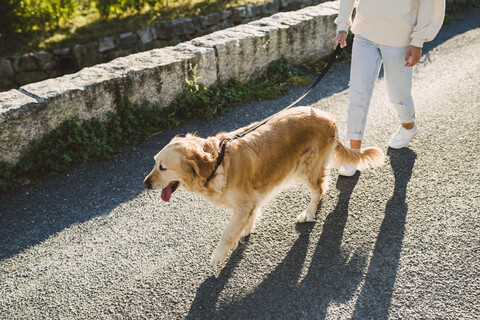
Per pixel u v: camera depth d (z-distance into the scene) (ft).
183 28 30.94
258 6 33.14
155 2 31.86
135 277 10.11
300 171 11.11
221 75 18.79
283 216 11.94
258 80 20.25
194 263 10.43
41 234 11.59
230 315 9.01
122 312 9.23
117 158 14.87
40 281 10.12
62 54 28.32
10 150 13.78
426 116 16.44
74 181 13.74
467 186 12.44
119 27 30.30
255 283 9.76
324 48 22.58
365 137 15.44
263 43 19.70
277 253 10.60
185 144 9.35
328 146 11.37
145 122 16.43
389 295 9.18
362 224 11.35
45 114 14.26
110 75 15.74
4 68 27.12
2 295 9.78
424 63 21.34
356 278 9.68
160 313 9.16
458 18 28.09
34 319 9.18
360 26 12.17
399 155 14.21
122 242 11.22
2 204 12.76
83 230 11.69
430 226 11.05
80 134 14.88
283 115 10.89
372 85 12.37
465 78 19.38
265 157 10.13
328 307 9.00
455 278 9.45
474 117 16.08
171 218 12.05
